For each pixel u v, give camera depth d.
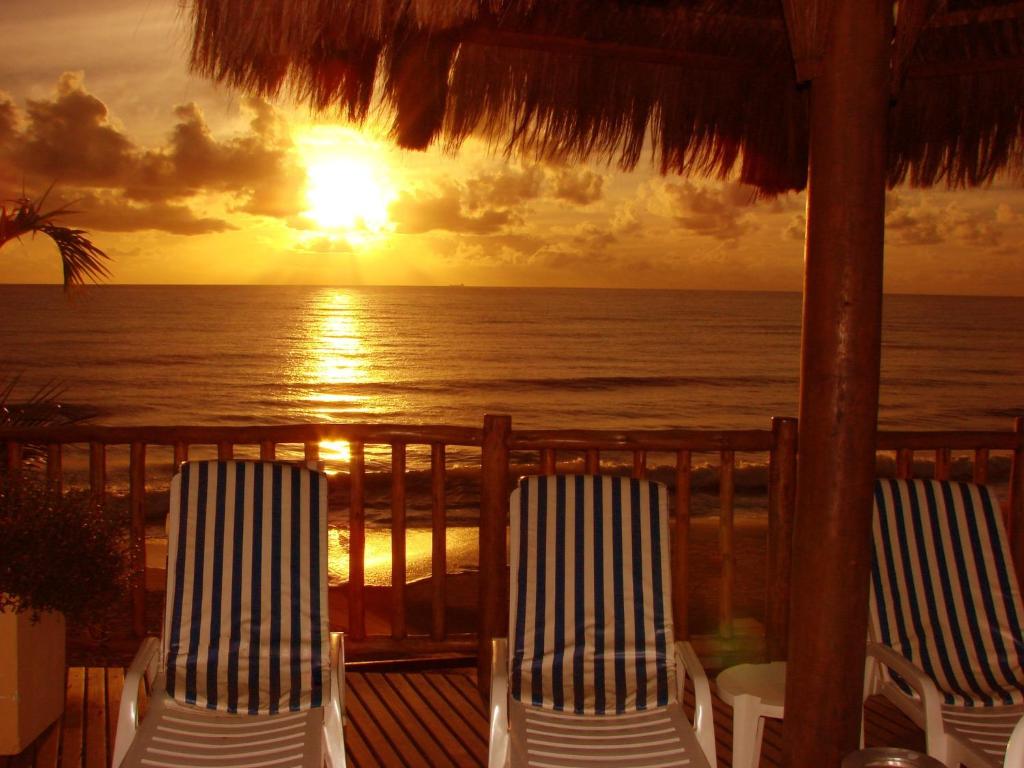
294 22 2.11
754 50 3.15
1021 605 2.97
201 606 2.67
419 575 9.11
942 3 2.68
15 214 5.07
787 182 3.57
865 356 2.24
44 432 3.43
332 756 2.53
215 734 2.44
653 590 2.78
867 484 2.29
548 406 24.30
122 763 2.24
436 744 3.09
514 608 2.75
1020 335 34.34
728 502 3.66
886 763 1.80
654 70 3.21
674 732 2.51
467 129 2.97
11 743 2.86
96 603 2.96
